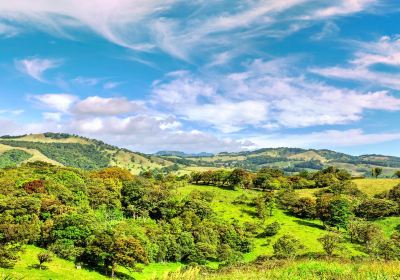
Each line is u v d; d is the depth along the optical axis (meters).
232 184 187.25
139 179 177.38
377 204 140.12
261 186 186.50
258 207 146.88
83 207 120.88
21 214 101.06
